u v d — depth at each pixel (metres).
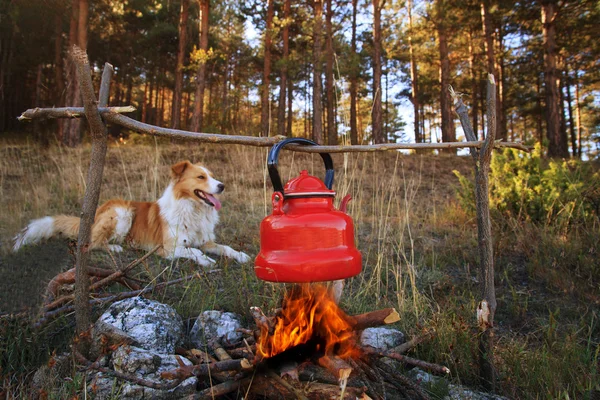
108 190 6.52
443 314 2.40
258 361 1.40
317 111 14.68
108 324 1.73
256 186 7.25
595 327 2.55
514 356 2.04
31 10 14.67
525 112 27.22
